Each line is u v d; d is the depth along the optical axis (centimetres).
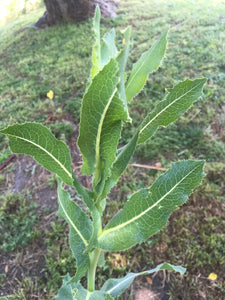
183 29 152
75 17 176
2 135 102
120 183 81
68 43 151
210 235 68
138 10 187
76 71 127
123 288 34
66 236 70
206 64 121
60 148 22
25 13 281
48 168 23
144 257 65
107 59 23
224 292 59
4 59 157
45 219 76
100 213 27
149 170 85
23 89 122
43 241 71
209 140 90
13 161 94
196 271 62
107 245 26
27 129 20
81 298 30
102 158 22
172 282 61
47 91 119
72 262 64
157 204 24
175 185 23
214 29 148
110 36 24
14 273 66
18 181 88
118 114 18
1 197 81
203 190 76
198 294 59
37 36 172
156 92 107
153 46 24
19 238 71
